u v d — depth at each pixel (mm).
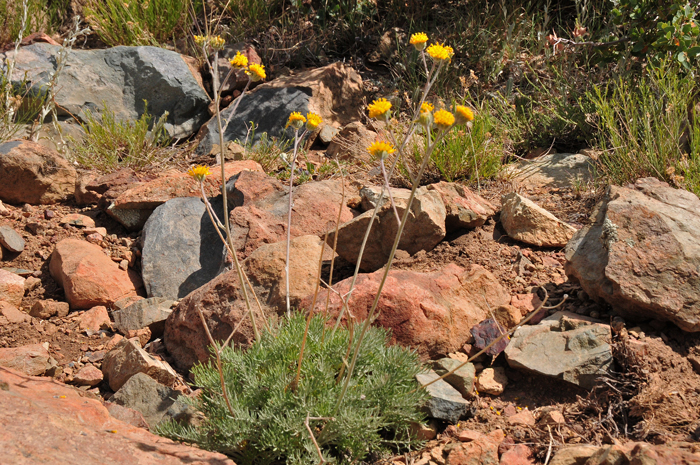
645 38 1881
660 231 1438
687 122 1707
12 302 1576
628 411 1351
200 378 1364
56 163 1807
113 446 1254
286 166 1892
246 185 1703
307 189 1701
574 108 1888
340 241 1588
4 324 1532
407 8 2561
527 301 1499
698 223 1456
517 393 1404
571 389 1389
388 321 1441
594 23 2270
